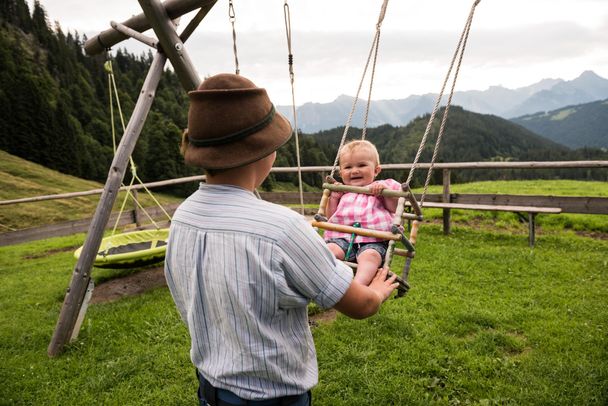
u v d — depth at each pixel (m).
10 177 57.84
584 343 3.82
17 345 4.57
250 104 1.23
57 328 4.27
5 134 70.56
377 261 2.52
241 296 1.18
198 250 1.26
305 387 1.37
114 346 4.37
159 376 3.78
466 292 5.18
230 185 1.28
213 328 1.32
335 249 2.77
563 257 6.42
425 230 8.80
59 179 64.88
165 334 4.50
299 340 1.34
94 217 4.31
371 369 3.60
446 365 3.61
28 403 3.52
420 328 4.28
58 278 7.23
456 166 8.08
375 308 1.43
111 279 6.87
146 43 4.29
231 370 1.26
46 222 44.88
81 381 3.77
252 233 1.17
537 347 3.83
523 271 5.87
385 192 2.60
